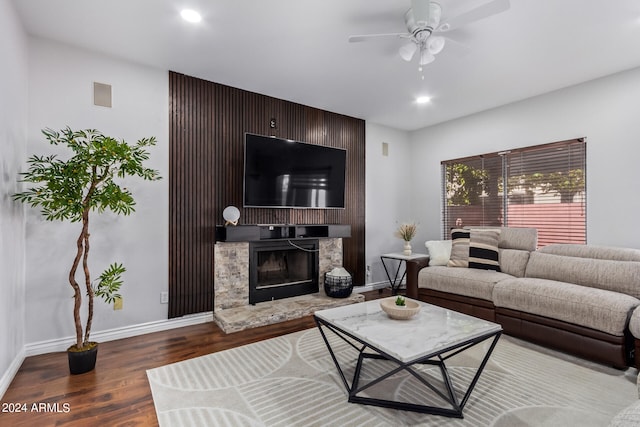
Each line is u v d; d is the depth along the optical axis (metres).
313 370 2.33
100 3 2.19
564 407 1.87
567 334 2.56
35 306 2.58
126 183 2.98
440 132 5.03
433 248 4.14
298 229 4.11
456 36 2.60
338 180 4.32
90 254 2.81
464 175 4.73
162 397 1.97
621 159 3.23
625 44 2.72
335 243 4.41
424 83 3.54
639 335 2.19
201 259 3.39
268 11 2.28
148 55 2.91
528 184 4.00
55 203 2.12
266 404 1.90
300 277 4.23
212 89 3.49
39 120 2.59
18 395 2.00
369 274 4.91
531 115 3.96
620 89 3.24
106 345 2.78
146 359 2.51
